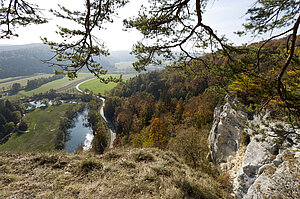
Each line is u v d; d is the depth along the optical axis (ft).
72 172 17.25
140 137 136.77
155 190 14.48
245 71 11.21
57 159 19.86
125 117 212.64
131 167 19.42
